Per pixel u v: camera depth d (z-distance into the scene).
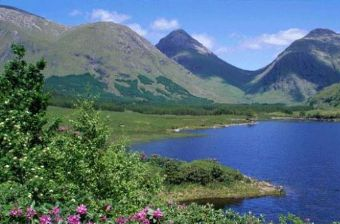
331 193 90.94
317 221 69.50
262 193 88.62
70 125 25.50
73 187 19.73
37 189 15.43
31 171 17.88
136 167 25.73
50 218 12.54
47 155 21.12
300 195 88.69
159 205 21.92
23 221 12.76
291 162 136.00
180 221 21.52
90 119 25.11
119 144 26.36
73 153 22.69
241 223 28.88
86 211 13.27
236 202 81.69
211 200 82.44
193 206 27.39
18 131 20.36
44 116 23.53
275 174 113.81
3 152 19.48
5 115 22.11
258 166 127.75
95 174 22.78
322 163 133.50
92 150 23.75
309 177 109.56
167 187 84.19
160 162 88.94
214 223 27.03
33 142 22.55
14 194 14.48
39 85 25.44
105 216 13.82
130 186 23.34
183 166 89.25
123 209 17.64
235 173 93.81
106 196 22.56
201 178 87.94
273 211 75.69
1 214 12.66
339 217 72.06
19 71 25.55
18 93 23.80
